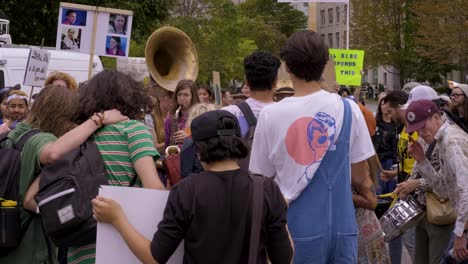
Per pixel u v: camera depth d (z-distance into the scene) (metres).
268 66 4.30
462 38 35.91
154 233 3.09
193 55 7.75
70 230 3.39
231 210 2.91
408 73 44.56
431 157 5.10
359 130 3.62
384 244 4.63
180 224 2.91
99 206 3.09
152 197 3.12
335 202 3.51
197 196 2.90
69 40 8.41
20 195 4.23
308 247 3.48
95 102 3.67
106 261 3.14
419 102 4.91
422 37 42.31
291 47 3.57
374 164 4.34
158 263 2.95
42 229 4.32
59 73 6.73
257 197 2.93
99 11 8.45
